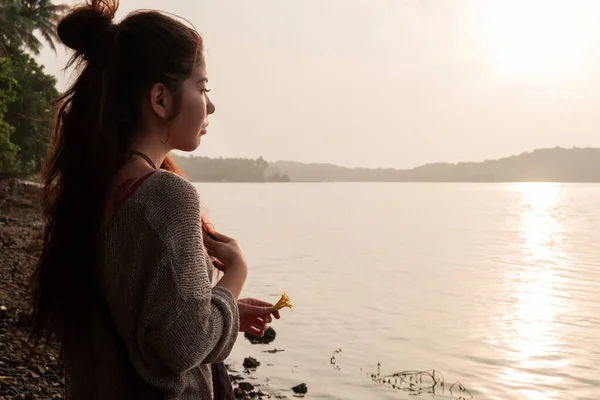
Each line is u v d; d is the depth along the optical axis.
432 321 16.36
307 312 17.05
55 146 1.62
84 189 1.54
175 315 1.39
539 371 11.55
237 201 132.75
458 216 91.75
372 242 45.78
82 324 1.55
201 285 1.44
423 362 11.73
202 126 1.65
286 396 8.78
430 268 30.23
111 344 1.53
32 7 42.44
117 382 1.52
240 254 1.69
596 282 26.03
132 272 1.45
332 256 35.12
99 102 1.53
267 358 11.03
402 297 20.67
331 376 10.05
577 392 10.30
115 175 1.54
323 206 118.69
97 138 1.53
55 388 6.20
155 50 1.54
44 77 47.06
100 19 1.56
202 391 1.55
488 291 22.77
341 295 20.81
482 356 12.55
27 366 6.68
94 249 1.54
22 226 26.50
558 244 46.72
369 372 10.51
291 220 73.50
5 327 8.01
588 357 12.72
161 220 1.45
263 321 1.92
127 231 1.47
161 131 1.61
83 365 1.57
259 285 23.12
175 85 1.57
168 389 1.48
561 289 23.89
